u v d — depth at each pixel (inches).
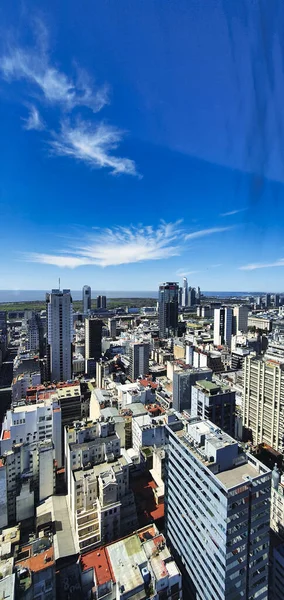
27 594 2541.8
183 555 2829.7
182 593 2827.3
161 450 4458.7
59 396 6865.2
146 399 6786.4
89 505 3528.5
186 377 6530.5
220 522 2209.6
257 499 2267.5
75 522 3481.8
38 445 4456.2
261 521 2309.3
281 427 5452.8
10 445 4894.2
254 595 2351.1
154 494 4069.9
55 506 4097.0
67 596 2751.0
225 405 4847.4
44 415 5078.7
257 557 2324.1
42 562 2785.4
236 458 2522.1
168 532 3193.9
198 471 2493.8
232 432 4940.9
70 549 3373.5
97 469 3725.4
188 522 2711.6
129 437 5565.9
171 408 6722.4
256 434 6087.6
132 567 2664.9
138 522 3617.1
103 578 2605.8
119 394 7106.3
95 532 3371.1
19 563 2783.0
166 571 2598.4
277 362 5900.6
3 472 3934.5
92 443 3959.2
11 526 3917.3
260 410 5954.7
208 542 2379.4
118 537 3403.1
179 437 2878.9
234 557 2199.8
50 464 4338.1
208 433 2746.1
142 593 2495.1
